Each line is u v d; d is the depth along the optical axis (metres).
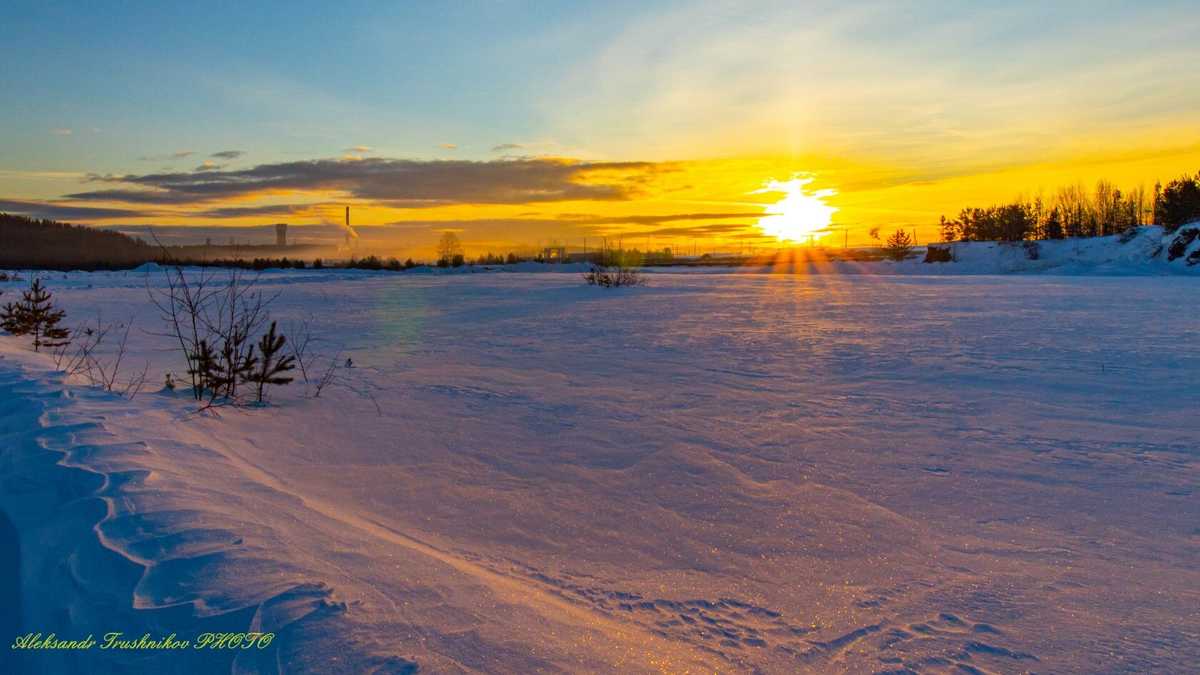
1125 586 2.72
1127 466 4.28
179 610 2.05
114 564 2.33
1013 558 2.99
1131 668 2.15
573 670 1.95
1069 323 12.70
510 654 1.99
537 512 3.52
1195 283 28.36
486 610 2.26
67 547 2.47
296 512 3.13
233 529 2.68
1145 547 3.10
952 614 2.51
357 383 7.01
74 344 9.65
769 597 2.62
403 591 2.32
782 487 3.93
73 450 3.57
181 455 3.85
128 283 25.41
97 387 5.65
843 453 4.59
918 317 14.15
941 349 9.41
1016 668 2.15
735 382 7.12
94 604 2.11
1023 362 8.25
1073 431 5.13
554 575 2.77
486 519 3.41
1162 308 15.99
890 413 5.74
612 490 3.87
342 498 3.62
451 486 3.90
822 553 3.05
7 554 2.49
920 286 27.31
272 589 2.19
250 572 2.31
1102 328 11.79
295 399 6.16
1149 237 42.66
